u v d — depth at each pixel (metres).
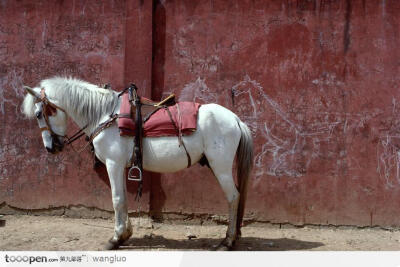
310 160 5.00
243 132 4.17
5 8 5.18
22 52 5.16
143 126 4.02
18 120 5.18
